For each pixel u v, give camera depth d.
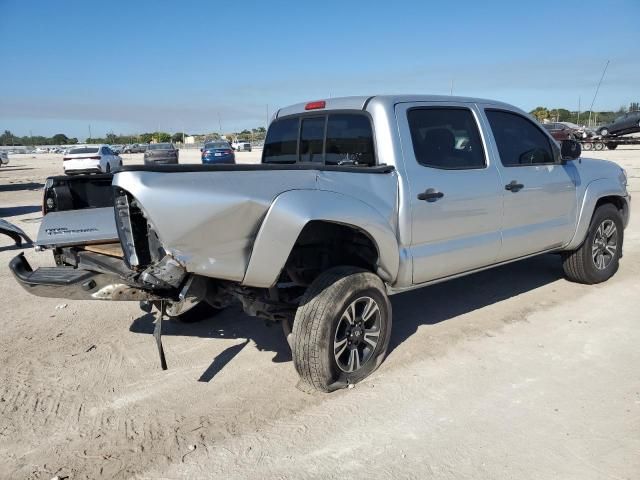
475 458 2.96
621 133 32.94
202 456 3.07
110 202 4.96
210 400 3.69
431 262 4.23
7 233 8.68
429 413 3.42
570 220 5.50
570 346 4.36
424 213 4.10
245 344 4.66
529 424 3.26
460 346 4.43
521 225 4.99
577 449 3.00
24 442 3.25
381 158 4.05
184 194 3.05
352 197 3.67
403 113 4.15
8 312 5.57
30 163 52.41
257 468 2.95
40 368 4.23
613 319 4.91
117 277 3.46
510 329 4.76
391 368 4.05
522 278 6.34
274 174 3.41
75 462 3.05
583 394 3.59
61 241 4.12
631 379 3.78
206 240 3.16
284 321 3.93
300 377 3.71
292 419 3.41
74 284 3.60
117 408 3.61
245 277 3.33
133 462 3.04
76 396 3.79
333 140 4.50
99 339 4.82
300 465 2.96
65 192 4.71
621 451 2.98
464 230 4.46
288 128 5.03
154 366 4.25
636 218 10.14
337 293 3.56
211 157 33.81
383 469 2.89
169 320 5.26
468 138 4.61
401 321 5.04
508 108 5.02
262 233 3.28
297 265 3.97
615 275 6.30
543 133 5.32
